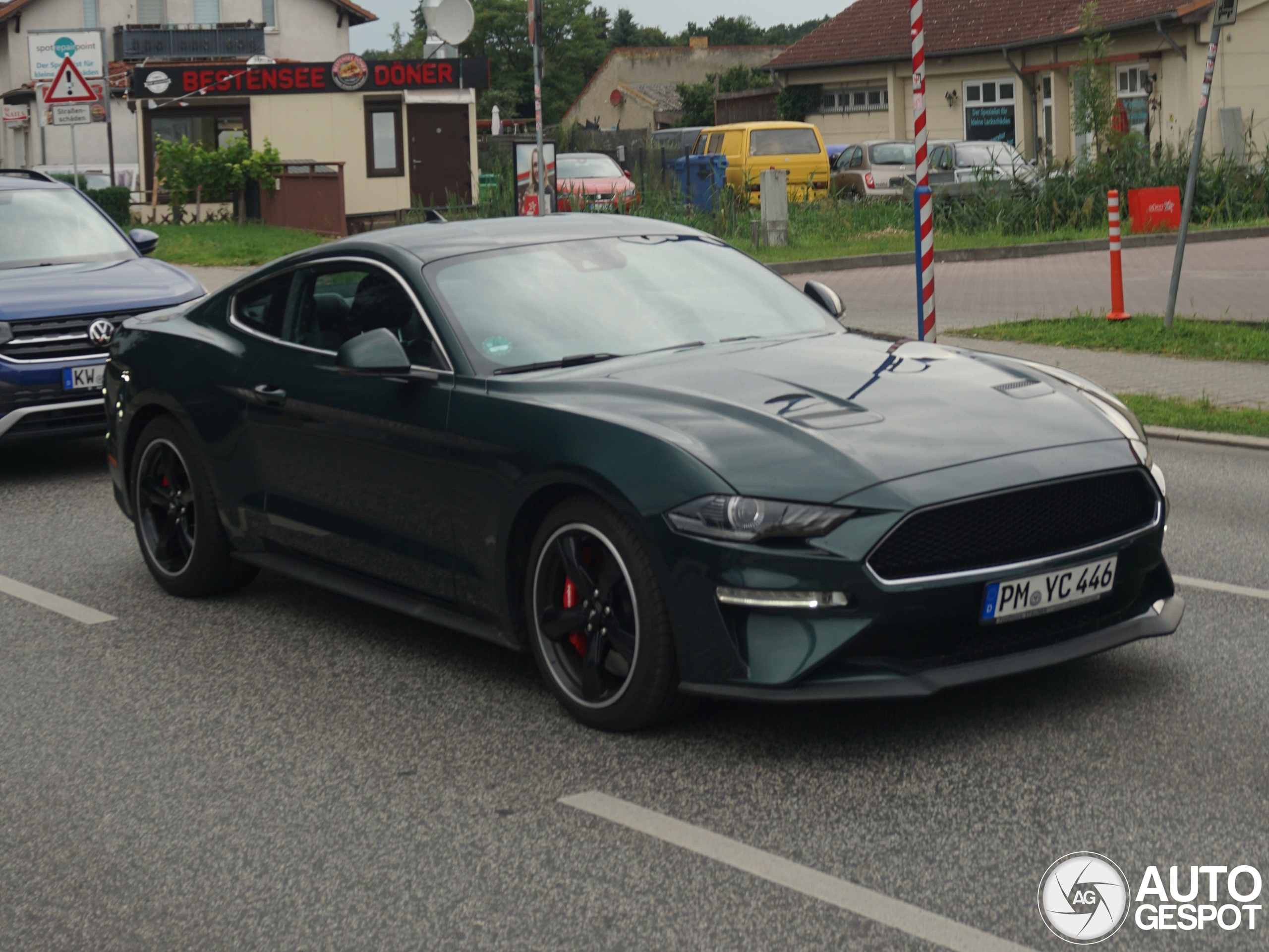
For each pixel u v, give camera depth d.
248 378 6.08
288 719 4.98
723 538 4.24
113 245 10.73
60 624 6.27
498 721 4.87
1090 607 4.66
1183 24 32.66
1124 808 4.00
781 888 3.61
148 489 6.74
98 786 4.45
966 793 4.13
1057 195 25.56
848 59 42.22
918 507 4.18
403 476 5.29
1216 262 20.39
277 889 3.72
